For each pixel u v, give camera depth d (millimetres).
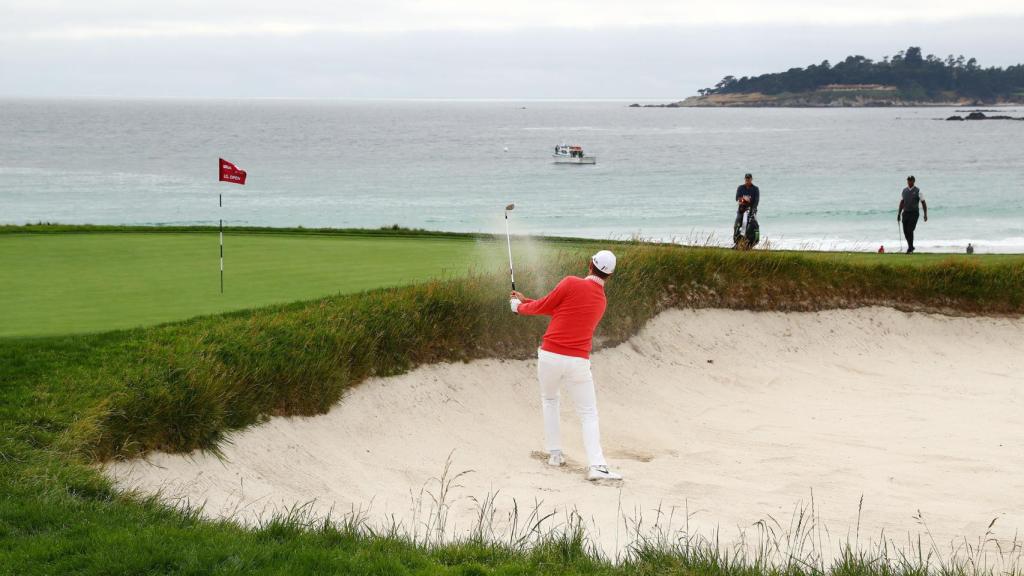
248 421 7465
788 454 8930
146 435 6680
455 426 8938
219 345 8062
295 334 8664
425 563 4992
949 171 77188
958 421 10172
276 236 17422
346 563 4828
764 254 14148
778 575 5207
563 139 150375
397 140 143250
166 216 47000
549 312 7844
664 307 12711
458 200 54625
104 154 98688
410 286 10656
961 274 14172
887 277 14117
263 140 137625
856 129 190000
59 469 5805
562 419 9719
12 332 8609
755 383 11727
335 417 8273
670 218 45312
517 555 5355
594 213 47656
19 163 84562
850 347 12977
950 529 6676
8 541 4770
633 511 6930
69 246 15078
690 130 193625
